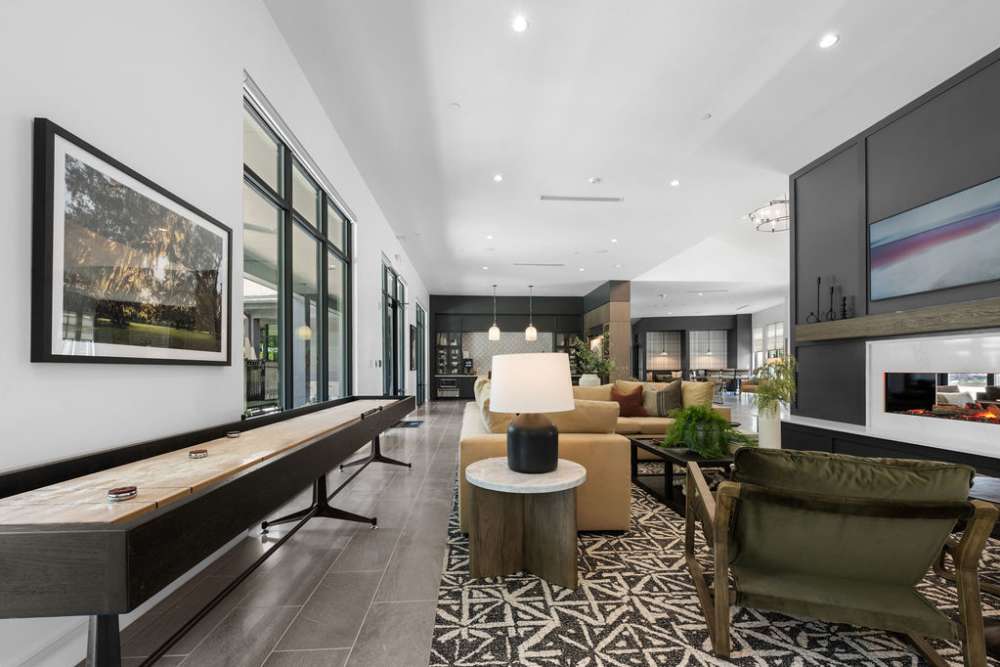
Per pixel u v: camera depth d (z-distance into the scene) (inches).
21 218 50.6
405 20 112.0
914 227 140.6
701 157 182.2
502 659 64.0
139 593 34.4
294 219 144.3
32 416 51.9
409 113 153.1
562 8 107.5
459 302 541.6
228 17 94.3
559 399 88.3
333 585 85.6
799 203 191.3
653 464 193.8
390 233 278.1
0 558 32.9
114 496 40.1
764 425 141.0
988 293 121.4
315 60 127.7
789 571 63.7
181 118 79.4
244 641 67.8
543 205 238.2
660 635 69.9
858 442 147.0
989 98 121.0
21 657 52.8
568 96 142.2
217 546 46.4
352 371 200.8
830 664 62.7
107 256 61.0
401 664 62.9
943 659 61.9
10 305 49.4
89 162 58.2
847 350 167.3
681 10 107.7
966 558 55.6
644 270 399.5
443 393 527.8
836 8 105.8
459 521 117.8
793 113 150.1
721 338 706.8
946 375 131.0
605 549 103.1
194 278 81.1
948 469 54.4
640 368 706.8
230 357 93.6
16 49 50.2
